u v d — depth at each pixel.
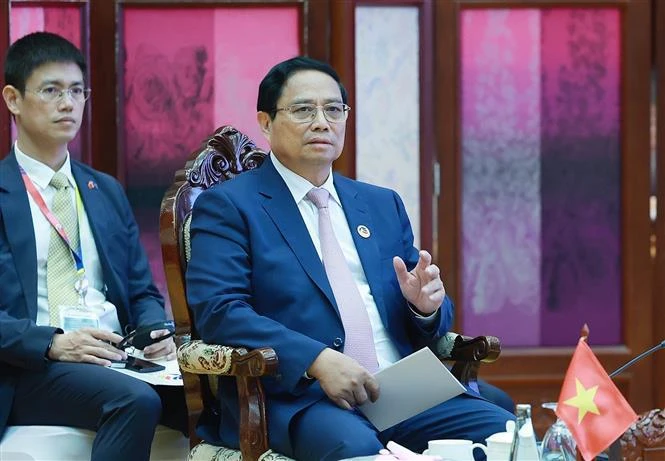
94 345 6.23
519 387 9.44
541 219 9.47
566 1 9.34
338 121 5.80
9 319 6.20
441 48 9.21
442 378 5.13
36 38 6.75
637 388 9.52
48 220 6.63
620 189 9.53
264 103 5.85
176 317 5.82
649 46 9.41
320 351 5.21
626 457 4.74
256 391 5.24
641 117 9.45
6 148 8.63
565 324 9.53
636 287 9.51
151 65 8.95
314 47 9.08
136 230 7.19
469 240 9.39
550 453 4.57
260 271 5.58
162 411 6.61
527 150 9.41
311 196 5.84
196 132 9.02
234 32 9.02
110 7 8.88
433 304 5.67
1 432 6.12
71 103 6.71
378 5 9.11
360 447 4.97
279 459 5.16
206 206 5.71
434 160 9.23
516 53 9.34
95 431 6.18
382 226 6.07
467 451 4.59
